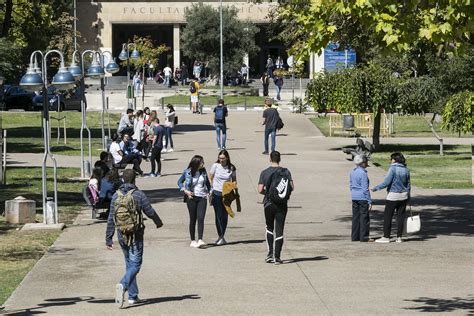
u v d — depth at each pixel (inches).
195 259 836.6
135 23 4183.1
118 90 3671.3
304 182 1440.7
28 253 868.0
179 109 3129.9
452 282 730.2
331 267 796.0
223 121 1973.4
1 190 1369.3
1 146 1462.8
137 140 1742.1
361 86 2026.3
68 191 1364.4
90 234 981.2
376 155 1948.8
